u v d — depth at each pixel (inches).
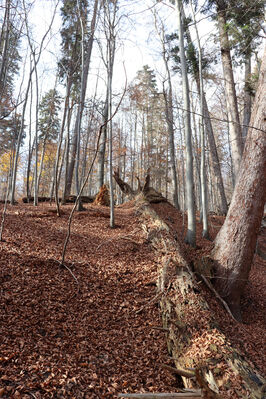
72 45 511.5
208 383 123.8
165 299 196.2
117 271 235.8
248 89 568.7
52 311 175.8
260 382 121.5
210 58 444.1
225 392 116.9
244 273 221.1
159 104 703.7
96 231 331.0
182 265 226.7
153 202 525.3
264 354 165.5
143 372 148.2
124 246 288.2
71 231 314.7
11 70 467.2
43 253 239.1
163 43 517.7
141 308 197.3
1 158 968.3
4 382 119.0
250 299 249.0
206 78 497.0
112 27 338.3
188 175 288.7
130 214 421.1
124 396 110.8
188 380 135.6
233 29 396.5
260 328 208.7
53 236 288.0
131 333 176.2
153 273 235.0
